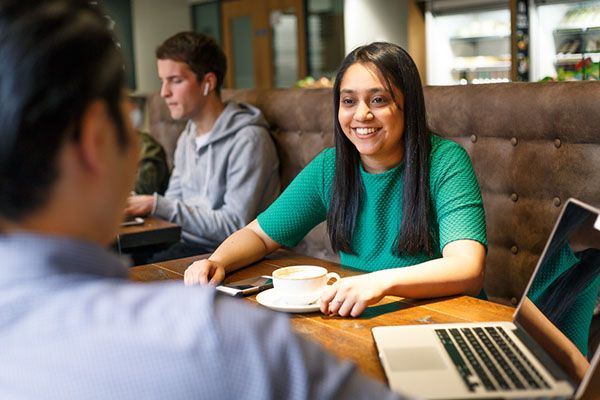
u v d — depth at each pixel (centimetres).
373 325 131
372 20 654
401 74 171
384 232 181
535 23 485
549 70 490
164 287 59
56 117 56
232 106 287
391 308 141
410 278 142
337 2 660
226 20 784
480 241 161
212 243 277
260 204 282
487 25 536
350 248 185
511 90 213
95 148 58
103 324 54
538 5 481
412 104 173
